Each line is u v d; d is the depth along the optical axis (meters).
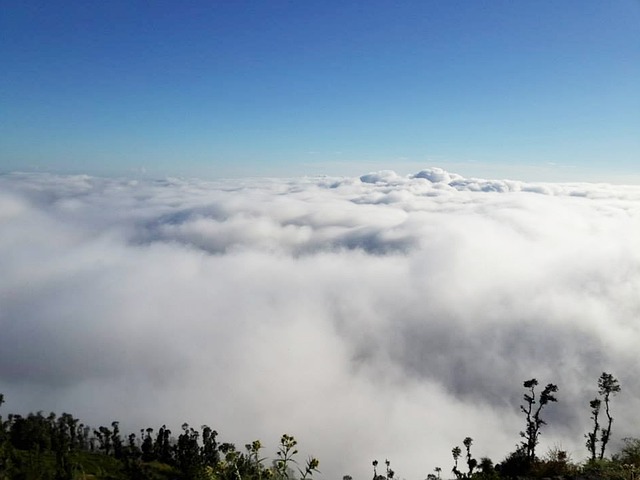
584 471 9.39
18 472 24.86
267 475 5.03
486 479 10.12
